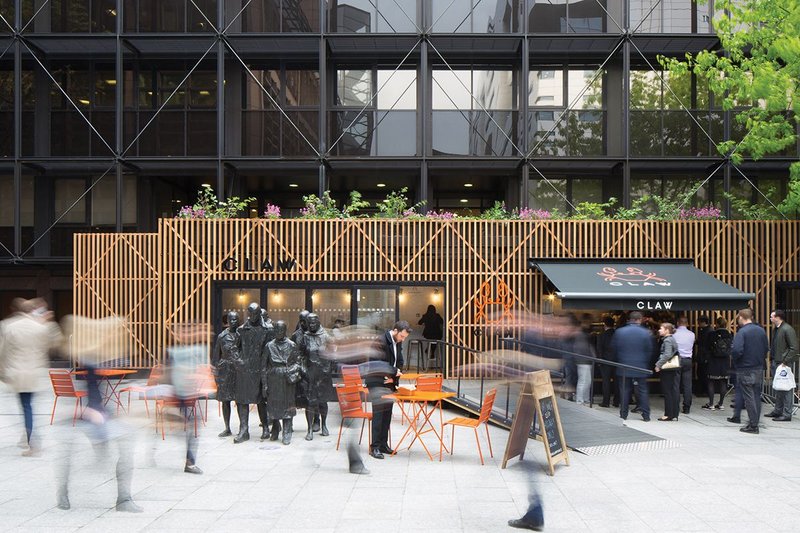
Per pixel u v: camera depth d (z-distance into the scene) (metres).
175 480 7.19
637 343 10.93
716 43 18.36
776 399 11.23
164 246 15.12
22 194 20.08
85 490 6.80
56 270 19.72
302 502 6.37
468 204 21.73
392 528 5.61
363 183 21.06
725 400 13.68
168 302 15.18
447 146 19.27
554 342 12.75
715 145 17.84
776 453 8.59
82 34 18.09
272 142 19.28
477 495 6.61
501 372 7.93
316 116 19.44
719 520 5.85
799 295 14.41
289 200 21.86
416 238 15.19
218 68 17.67
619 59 19.27
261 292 15.16
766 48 14.23
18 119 18.00
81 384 10.56
